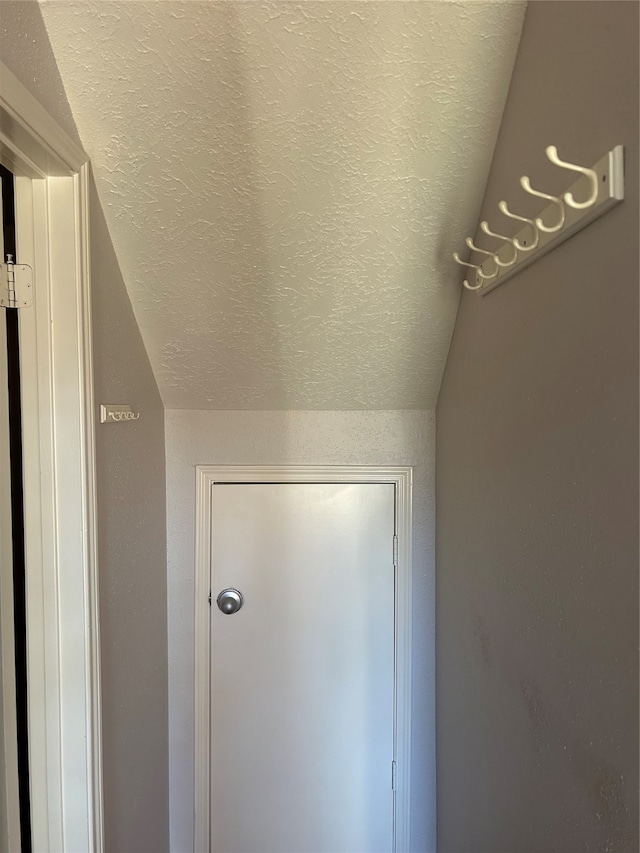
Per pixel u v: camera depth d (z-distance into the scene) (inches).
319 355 54.1
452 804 54.4
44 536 37.8
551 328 31.2
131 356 49.1
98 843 40.1
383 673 62.7
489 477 42.6
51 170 35.4
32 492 37.3
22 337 36.4
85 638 38.6
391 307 49.7
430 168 40.1
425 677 62.6
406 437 61.6
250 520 61.8
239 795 62.2
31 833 38.9
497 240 39.3
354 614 62.4
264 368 55.5
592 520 26.9
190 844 62.0
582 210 26.3
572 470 28.9
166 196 41.1
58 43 33.7
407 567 62.2
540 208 31.8
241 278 46.7
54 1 31.9
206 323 50.5
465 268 47.0
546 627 32.4
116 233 43.3
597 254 25.9
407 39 33.8
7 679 36.9
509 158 36.6
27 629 38.0
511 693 38.3
